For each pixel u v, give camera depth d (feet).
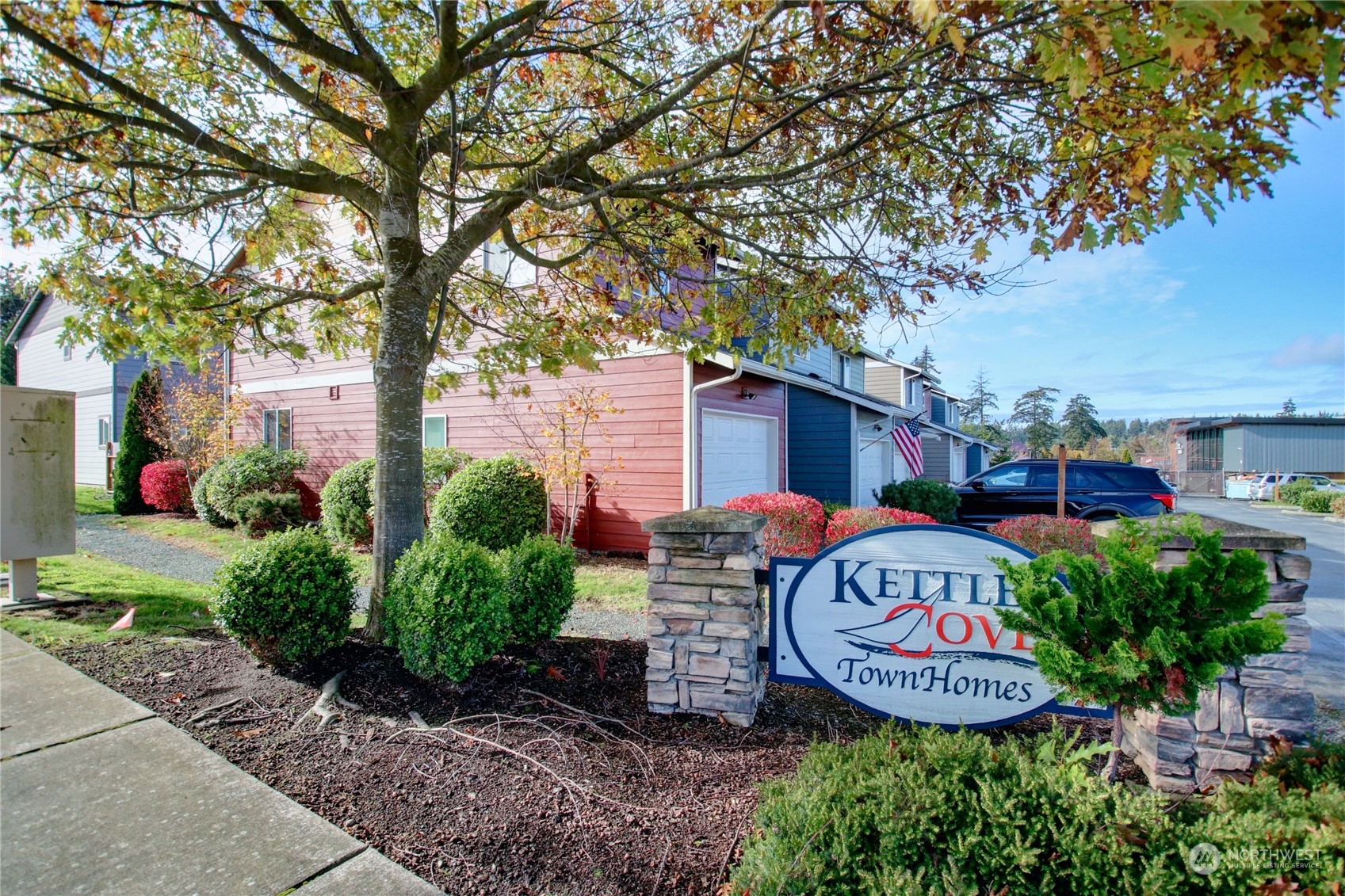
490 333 30.91
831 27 9.93
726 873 6.63
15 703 10.76
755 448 34.96
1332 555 34.17
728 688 10.25
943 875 5.25
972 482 35.40
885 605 10.03
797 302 14.56
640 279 17.85
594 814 7.70
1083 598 6.52
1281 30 5.57
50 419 17.67
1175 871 5.03
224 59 14.37
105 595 18.60
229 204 15.23
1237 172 7.70
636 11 12.59
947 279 12.62
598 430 29.07
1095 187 9.90
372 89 13.01
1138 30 6.53
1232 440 102.68
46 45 10.43
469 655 11.07
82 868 6.59
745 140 12.53
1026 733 10.05
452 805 7.87
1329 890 4.67
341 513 29.68
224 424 40.86
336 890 6.33
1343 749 6.79
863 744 6.93
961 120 11.91
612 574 24.62
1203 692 7.65
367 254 19.31
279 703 10.83
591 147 13.30
